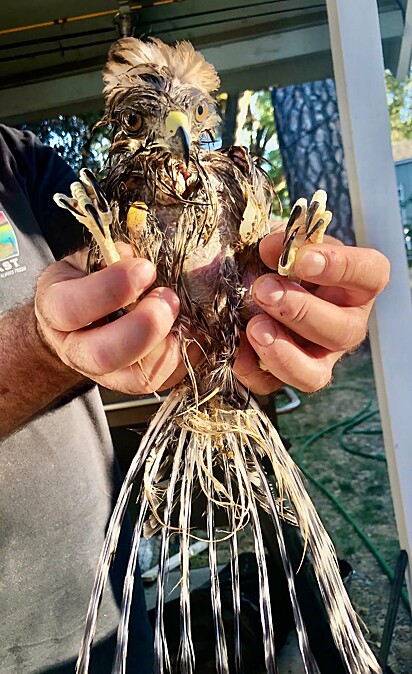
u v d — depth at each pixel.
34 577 0.38
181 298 0.25
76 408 0.42
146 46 0.26
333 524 0.98
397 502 0.42
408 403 0.39
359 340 0.26
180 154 0.23
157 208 0.25
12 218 0.41
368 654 0.25
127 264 0.21
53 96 0.75
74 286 0.21
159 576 0.24
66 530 0.39
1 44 0.70
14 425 0.30
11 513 0.37
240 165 0.26
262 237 0.26
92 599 0.24
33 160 0.47
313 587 0.56
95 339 0.22
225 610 0.56
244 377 0.26
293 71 0.74
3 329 0.27
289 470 0.27
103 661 0.40
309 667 0.23
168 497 0.25
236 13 0.69
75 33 0.70
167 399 0.27
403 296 0.38
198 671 0.53
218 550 0.82
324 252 0.23
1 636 0.38
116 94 0.26
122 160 0.25
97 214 0.22
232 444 0.26
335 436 1.23
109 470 0.43
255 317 0.24
